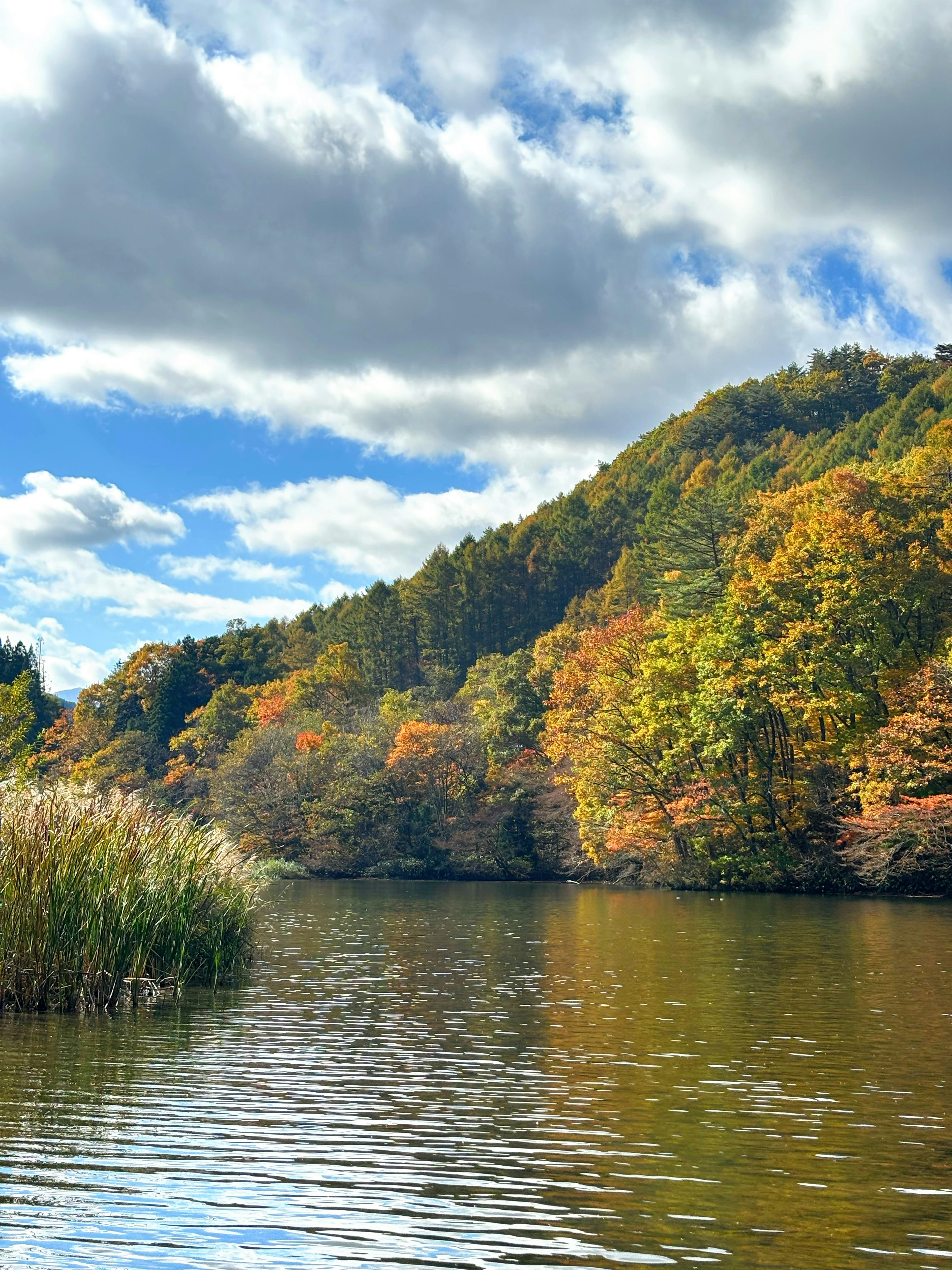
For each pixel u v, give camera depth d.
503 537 175.25
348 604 185.38
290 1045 14.96
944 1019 17.02
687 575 70.81
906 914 38.47
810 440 144.38
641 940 29.20
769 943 28.45
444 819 80.19
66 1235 8.16
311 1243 8.07
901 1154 10.26
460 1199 9.01
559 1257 7.86
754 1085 12.88
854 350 182.88
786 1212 8.74
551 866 74.06
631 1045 15.15
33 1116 11.29
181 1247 7.96
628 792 60.41
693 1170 9.78
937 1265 7.76
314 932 31.89
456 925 34.03
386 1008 18.02
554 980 21.47
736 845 54.12
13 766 30.28
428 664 146.12
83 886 17.31
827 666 50.06
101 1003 17.16
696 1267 7.71
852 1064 13.96
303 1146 10.39
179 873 19.55
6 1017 16.50
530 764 80.44
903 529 52.19
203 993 19.14
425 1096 12.31
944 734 46.69
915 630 53.25
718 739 53.62
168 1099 12.05
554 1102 12.07
